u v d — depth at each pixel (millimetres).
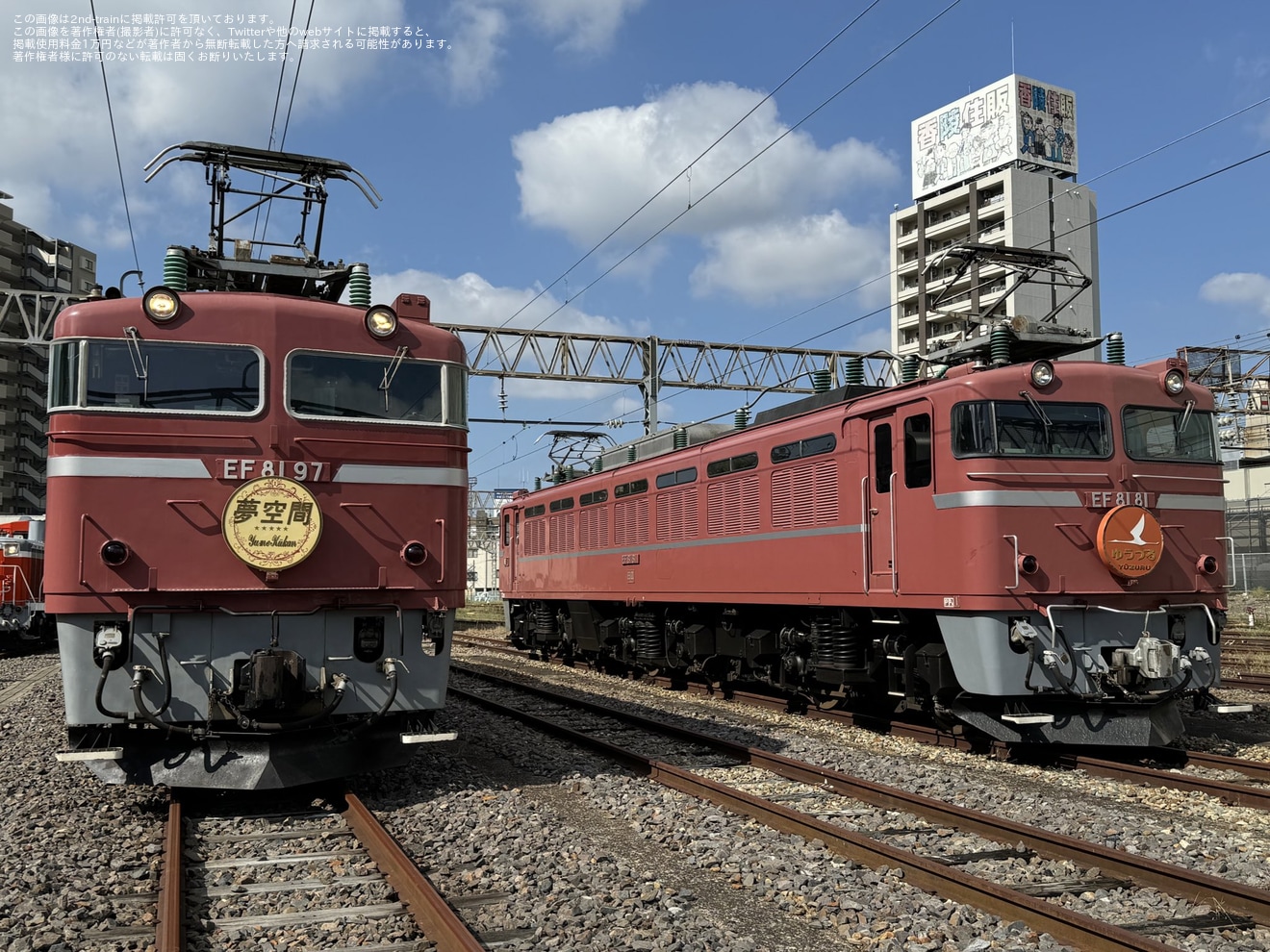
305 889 5688
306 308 8023
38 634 25625
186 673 7363
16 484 65312
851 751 10125
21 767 9281
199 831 6934
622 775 8977
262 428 7715
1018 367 9766
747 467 13516
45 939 4930
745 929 5242
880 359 35156
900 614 10664
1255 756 9875
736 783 8781
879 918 5289
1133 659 9336
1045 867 6059
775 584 12781
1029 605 9375
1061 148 69688
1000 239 66188
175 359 7621
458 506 8398
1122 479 9820
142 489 7398
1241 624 27094
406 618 8031
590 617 19281
